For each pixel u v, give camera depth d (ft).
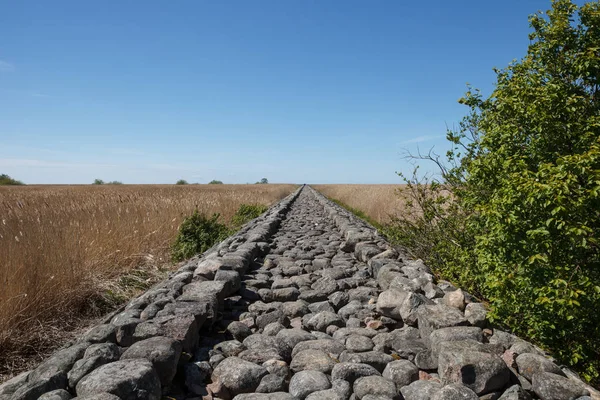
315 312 15.02
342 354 10.95
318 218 47.47
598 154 8.97
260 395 8.96
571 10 12.23
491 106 14.67
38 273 15.93
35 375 9.35
